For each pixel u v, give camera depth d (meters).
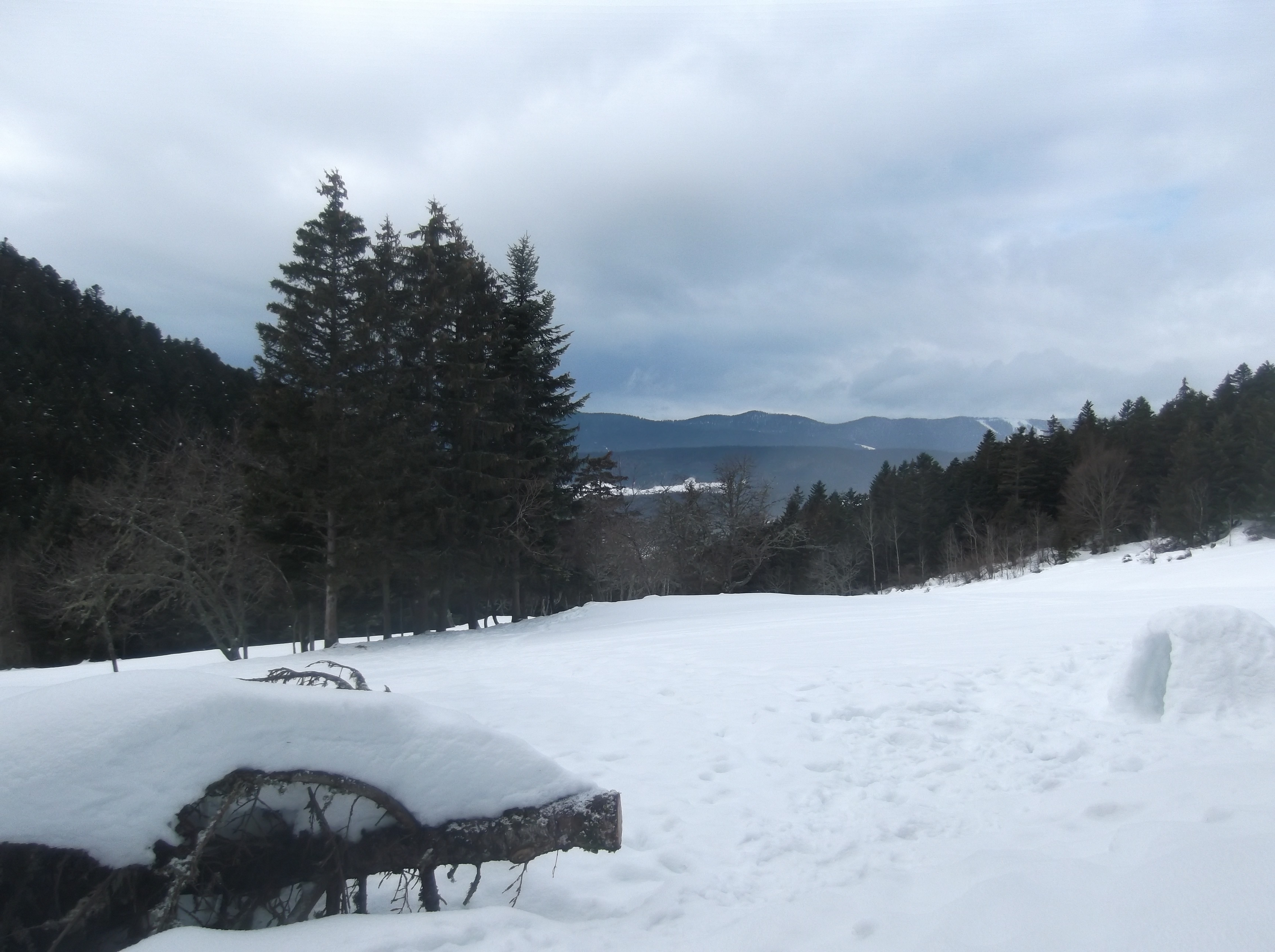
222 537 29.27
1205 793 4.63
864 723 7.64
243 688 3.38
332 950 2.96
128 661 32.22
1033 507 76.62
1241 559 39.38
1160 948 2.59
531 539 31.42
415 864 3.41
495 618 36.41
